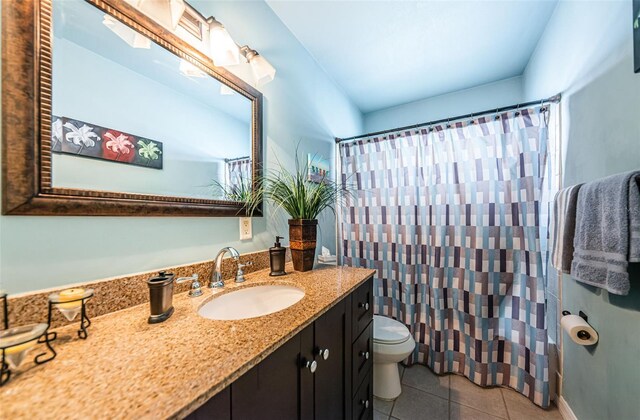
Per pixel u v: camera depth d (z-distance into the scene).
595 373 1.09
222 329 0.65
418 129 1.87
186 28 0.99
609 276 0.83
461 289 1.71
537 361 1.44
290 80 1.60
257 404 0.56
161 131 0.90
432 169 1.80
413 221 1.87
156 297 0.69
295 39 1.66
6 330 0.48
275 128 1.46
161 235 0.89
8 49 0.58
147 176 0.86
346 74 2.11
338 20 1.52
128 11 0.80
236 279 1.08
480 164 1.66
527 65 1.97
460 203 1.71
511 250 1.57
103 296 0.73
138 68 0.84
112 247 0.76
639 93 0.83
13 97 0.58
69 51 0.68
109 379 0.44
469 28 1.60
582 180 1.21
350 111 2.52
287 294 1.09
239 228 1.21
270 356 0.60
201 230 1.04
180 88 0.97
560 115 1.45
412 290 1.85
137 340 0.59
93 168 0.72
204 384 0.44
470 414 1.39
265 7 1.40
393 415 1.39
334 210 2.09
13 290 0.58
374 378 1.53
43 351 0.53
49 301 0.57
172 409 0.38
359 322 1.13
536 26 1.60
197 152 1.03
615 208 0.82
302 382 0.71
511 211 1.57
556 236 1.19
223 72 1.12
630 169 0.87
